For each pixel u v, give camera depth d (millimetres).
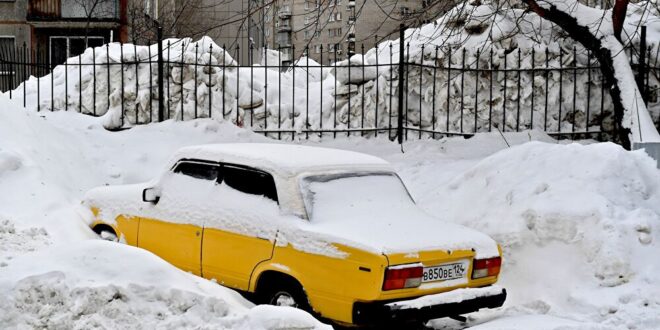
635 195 8305
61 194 9086
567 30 12562
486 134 12211
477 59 12430
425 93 13016
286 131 12883
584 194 8078
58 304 5500
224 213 6777
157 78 12945
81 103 13055
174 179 7430
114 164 11273
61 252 6148
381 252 5707
